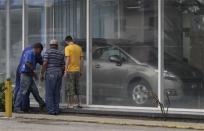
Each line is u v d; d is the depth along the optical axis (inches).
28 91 650.8
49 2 676.1
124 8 631.8
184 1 602.5
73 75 634.8
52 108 631.2
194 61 598.9
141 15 622.2
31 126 553.9
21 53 692.1
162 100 609.6
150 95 615.2
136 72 625.3
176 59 605.9
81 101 649.6
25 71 644.7
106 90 641.0
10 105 618.5
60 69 630.5
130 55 629.0
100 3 644.7
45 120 597.6
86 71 649.0
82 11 653.3
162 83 610.5
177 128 542.0
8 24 700.7
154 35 615.8
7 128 539.8
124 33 632.4
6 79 657.0
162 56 610.9
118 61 634.8
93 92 647.1
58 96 634.2
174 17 606.9
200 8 595.8
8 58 701.3
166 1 609.9
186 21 602.2
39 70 675.4
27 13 689.6
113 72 637.9
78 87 641.6
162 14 610.5
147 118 594.2
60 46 668.7
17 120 597.3
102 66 642.8
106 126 554.9
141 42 622.8
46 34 678.5
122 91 633.0
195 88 598.5
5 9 703.1
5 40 703.7
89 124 569.6
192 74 599.2
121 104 633.6
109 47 639.8
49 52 629.0
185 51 602.9
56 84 630.5
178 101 604.7
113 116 612.4
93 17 648.4
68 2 663.8
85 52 650.8
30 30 688.4
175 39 606.5
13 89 685.3
